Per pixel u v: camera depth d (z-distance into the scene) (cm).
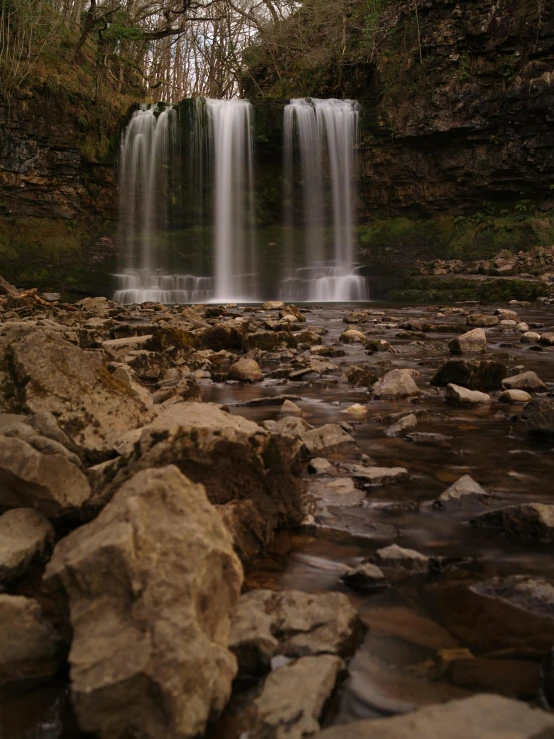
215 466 242
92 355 333
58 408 308
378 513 268
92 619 157
